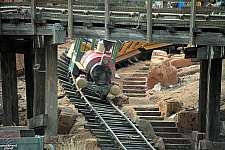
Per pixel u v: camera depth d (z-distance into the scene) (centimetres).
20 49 4438
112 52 5981
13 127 3988
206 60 4556
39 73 4031
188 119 4862
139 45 7062
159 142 4475
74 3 3997
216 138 4359
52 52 3972
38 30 3928
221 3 4522
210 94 4344
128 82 6606
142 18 3984
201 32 3988
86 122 4903
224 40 4012
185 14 4016
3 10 4031
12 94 4500
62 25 3903
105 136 4466
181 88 6162
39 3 3922
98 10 4062
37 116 3975
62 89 5962
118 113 5128
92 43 6191
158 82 6372
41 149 2955
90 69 5631
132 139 4475
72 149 3950
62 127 4825
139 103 5747
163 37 4006
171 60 7212
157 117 5078
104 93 5575
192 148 4544
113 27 3941
